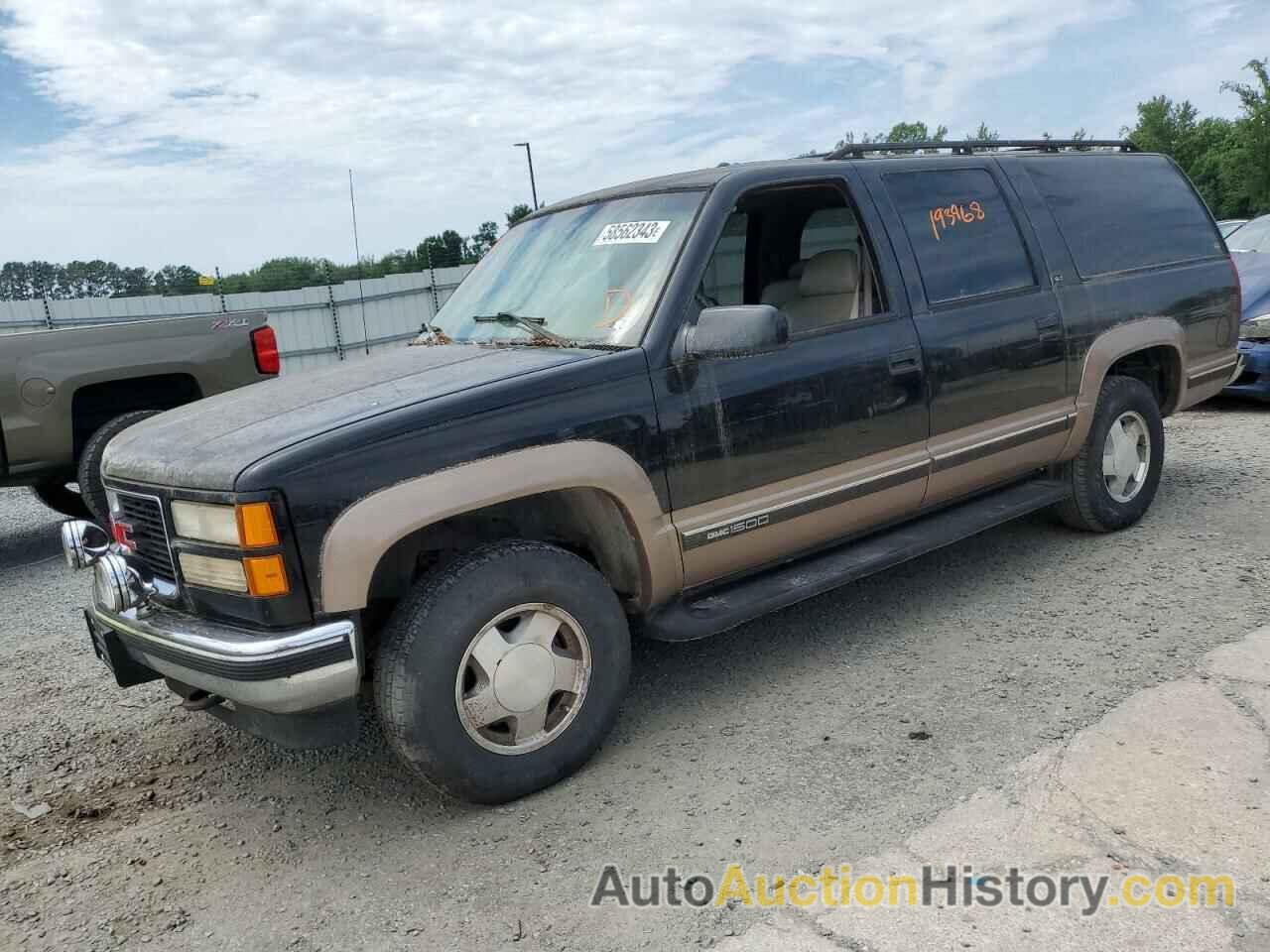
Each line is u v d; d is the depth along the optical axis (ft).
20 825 11.11
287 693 9.30
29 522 27.81
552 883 9.10
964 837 9.14
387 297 79.05
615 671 11.10
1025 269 15.25
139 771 12.27
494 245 15.46
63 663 16.17
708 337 11.12
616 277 12.31
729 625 11.69
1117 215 17.06
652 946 8.11
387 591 10.89
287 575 9.25
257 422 10.39
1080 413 15.90
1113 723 10.93
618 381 11.00
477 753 10.18
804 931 8.09
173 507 10.05
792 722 11.78
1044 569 16.07
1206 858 8.57
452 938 8.48
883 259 13.61
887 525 14.15
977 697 11.91
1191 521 17.81
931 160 14.73
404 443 9.71
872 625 14.55
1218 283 18.44
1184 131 161.07
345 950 8.48
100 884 9.86
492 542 10.53
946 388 13.91
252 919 9.07
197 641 9.60
